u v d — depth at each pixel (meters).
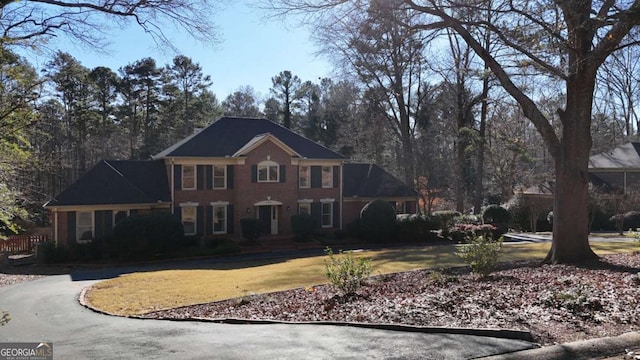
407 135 42.09
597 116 39.00
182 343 7.05
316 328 7.57
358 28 14.50
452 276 12.62
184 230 29.88
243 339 7.06
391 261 19.33
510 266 14.98
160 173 31.67
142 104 56.06
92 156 50.59
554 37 12.83
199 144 31.59
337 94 56.00
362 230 32.19
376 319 7.87
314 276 16.34
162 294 14.53
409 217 32.12
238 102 73.88
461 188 40.88
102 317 11.65
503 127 39.16
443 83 38.62
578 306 7.68
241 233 31.34
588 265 13.23
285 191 33.19
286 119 64.75
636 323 6.92
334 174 35.38
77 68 45.78
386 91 38.50
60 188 48.06
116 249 25.72
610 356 5.71
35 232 38.84
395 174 53.59
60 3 8.88
